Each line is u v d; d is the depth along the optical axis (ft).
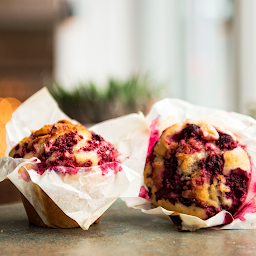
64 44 4.83
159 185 1.35
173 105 1.52
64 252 1.16
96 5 5.09
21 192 1.29
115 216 1.39
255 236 1.25
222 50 4.16
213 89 4.33
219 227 1.30
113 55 5.21
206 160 1.31
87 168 1.28
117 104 2.05
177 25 5.07
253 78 3.65
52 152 1.29
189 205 1.31
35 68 3.96
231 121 1.43
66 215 1.29
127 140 1.45
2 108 3.68
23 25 3.57
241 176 1.32
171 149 1.35
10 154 1.35
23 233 1.27
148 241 1.22
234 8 3.77
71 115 2.08
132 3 5.27
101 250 1.17
